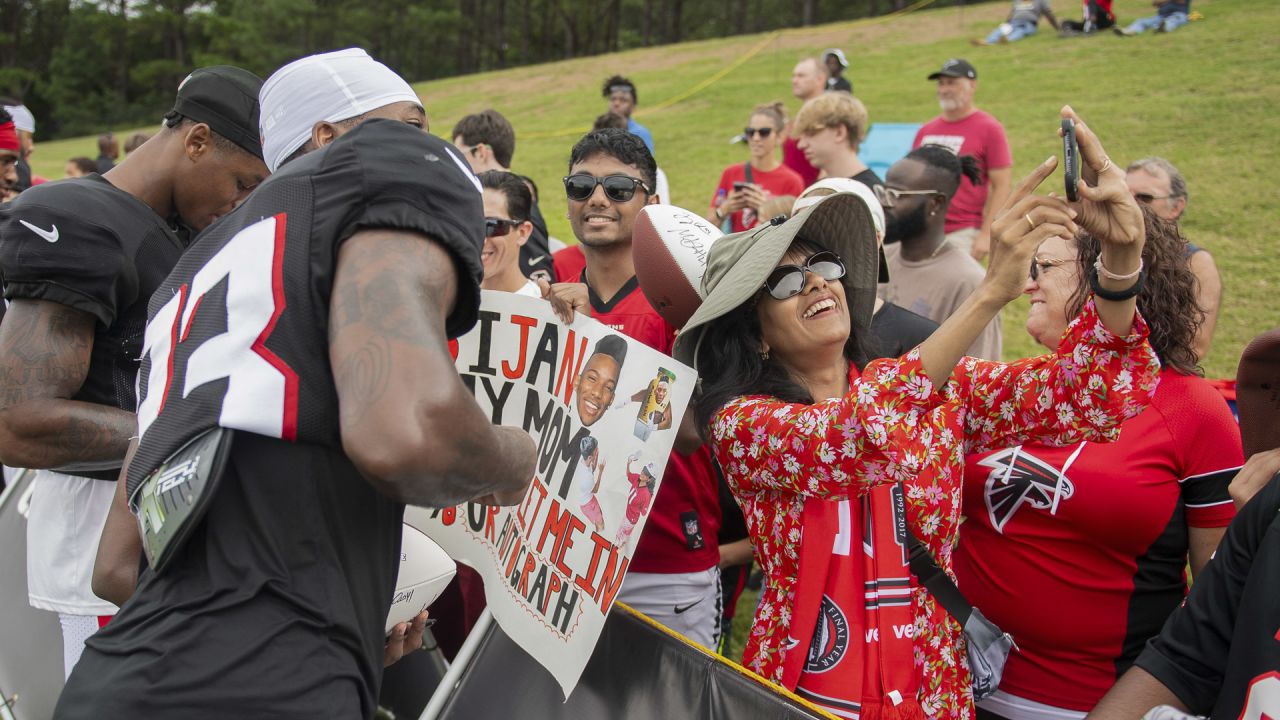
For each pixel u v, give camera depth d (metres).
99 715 1.30
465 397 1.20
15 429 2.21
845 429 1.80
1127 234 1.67
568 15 64.38
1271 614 1.50
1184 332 2.21
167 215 2.53
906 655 2.03
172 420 1.35
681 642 2.13
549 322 2.36
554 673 2.08
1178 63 16.17
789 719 1.92
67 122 64.94
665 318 2.68
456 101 31.53
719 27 65.06
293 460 1.32
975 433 2.12
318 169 1.36
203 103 2.44
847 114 5.47
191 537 1.36
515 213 3.78
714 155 16.47
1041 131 13.62
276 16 66.31
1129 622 2.27
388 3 67.62
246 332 1.31
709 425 2.17
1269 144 11.01
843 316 2.19
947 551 2.13
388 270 1.26
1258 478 1.88
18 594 3.16
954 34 26.44
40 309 2.24
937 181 4.09
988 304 1.73
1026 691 2.37
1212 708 1.72
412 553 2.34
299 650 1.33
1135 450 2.20
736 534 3.30
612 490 2.10
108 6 72.88
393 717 3.31
